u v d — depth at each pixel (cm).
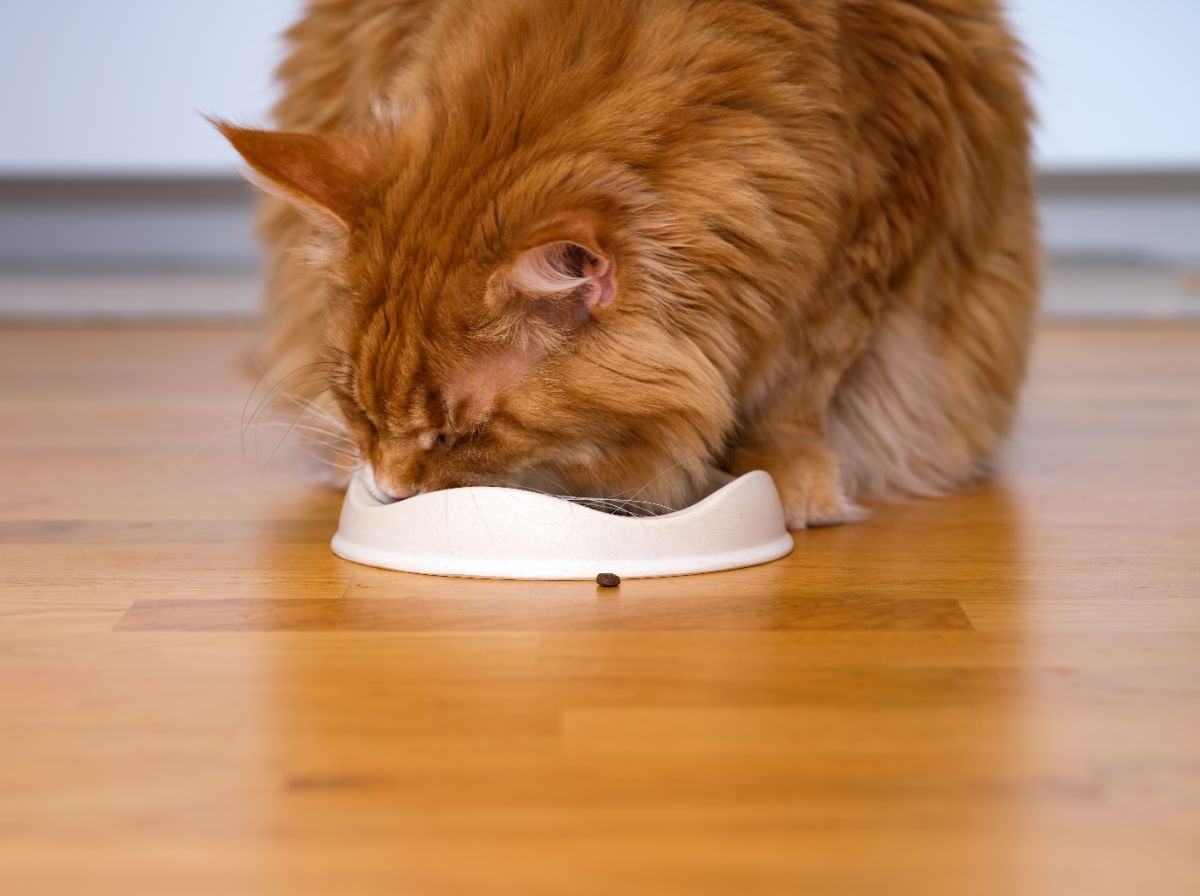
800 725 64
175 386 131
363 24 92
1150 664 69
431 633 72
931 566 80
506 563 78
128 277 196
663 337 77
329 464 97
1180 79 175
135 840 58
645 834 58
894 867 56
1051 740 63
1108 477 99
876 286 87
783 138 79
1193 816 59
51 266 197
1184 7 172
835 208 81
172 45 172
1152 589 77
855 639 71
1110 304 190
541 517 78
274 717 65
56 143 175
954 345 95
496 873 56
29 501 93
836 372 88
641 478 81
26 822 59
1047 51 174
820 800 60
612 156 76
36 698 66
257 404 108
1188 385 132
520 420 77
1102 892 56
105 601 76
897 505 93
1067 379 136
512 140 77
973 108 89
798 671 68
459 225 75
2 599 76
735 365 80
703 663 69
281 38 103
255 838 58
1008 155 93
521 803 59
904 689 67
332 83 96
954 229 90
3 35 171
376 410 78
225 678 68
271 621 73
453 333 75
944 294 93
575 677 68
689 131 77
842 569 80
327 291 82
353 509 82
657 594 76
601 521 78
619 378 76
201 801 60
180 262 197
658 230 76
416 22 88
